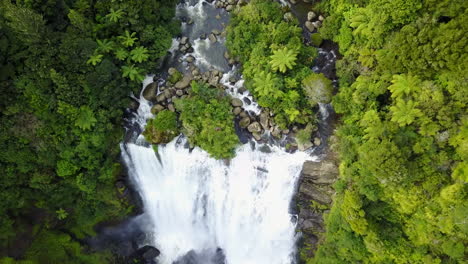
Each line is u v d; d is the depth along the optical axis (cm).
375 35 1883
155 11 2270
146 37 2262
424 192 1786
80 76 2088
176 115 2352
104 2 2169
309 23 2381
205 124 2203
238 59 2403
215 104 2259
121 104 2292
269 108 2319
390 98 1952
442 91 1684
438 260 1864
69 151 2192
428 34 1606
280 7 2372
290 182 2306
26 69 1992
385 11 1778
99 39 2245
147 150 2384
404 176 1698
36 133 2112
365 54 1961
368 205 1978
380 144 1759
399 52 1741
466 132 1627
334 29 2219
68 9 2100
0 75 1922
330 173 2189
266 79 2173
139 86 2406
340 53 2294
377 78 1938
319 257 2353
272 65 2164
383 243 1944
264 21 2294
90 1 2170
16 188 2273
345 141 2031
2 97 1973
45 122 2116
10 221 2339
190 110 2241
